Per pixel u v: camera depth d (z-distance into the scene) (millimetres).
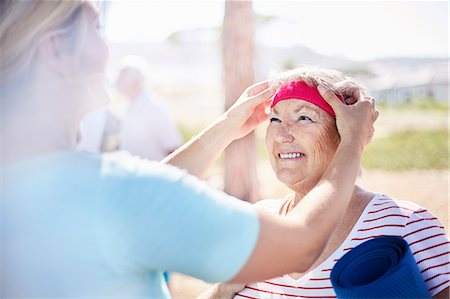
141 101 5051
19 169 968
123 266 944
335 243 1645
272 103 1724
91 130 4574
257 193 7535
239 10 7523
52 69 993
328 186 1085
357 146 1205
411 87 16531
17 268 948
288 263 995
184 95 21516
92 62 1030
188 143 1642
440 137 10305
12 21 963
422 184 7477
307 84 1678
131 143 5020
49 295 940
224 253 942
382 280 1311
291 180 1729
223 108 7668
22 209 951
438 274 1565
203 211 937
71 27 995
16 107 976
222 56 7559
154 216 913
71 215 926
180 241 921
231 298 1796
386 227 1624
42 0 965
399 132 11273
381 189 7395
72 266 935
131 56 5203
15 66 970
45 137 990
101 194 924
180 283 4734
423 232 1613
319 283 1624
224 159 7613
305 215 1027
